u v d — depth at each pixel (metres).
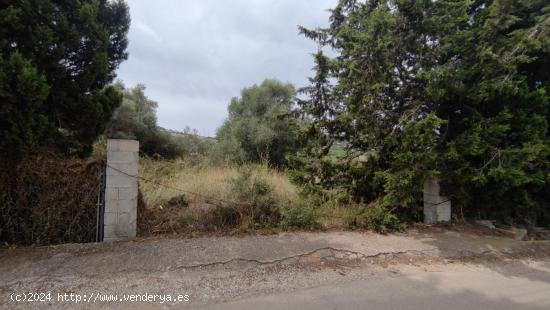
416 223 6.43
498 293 3.61
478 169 5.89
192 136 16.80
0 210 4.24
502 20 5.81
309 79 7.08
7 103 3.84
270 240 4.85
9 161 4.26
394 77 6.32
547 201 7.43
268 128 14.75
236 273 3.85
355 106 6.30
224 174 7.62
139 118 15.03
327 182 6.92
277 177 7.92
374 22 5.57
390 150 6.26
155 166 7.73
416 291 3.55
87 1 5.28
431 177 5.49
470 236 5.89
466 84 6.27
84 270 3.64
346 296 3.34
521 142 6.27
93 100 5.27
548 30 5.55
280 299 3.21
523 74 7.16
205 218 5.34
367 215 5.83
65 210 4.52
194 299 3.16
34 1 4.40
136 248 4.29
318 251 4.60
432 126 5.28
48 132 4.51
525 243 5.80
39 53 4.51
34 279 3.38
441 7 5.91
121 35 6.32
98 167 4.66
